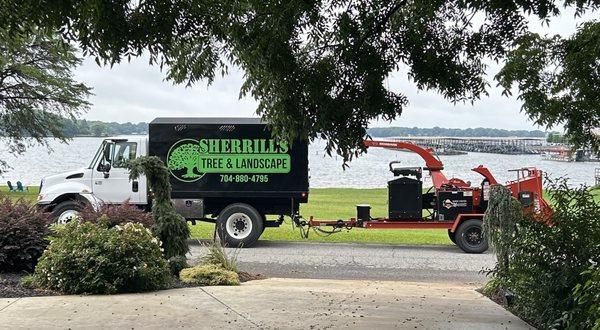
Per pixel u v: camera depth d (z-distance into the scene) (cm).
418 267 1278
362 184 4562
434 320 713
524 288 746
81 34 535
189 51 797
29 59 3556
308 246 1594
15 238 941
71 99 3788
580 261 678
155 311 722
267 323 679
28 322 658
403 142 1673
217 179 1614
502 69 954
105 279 831
